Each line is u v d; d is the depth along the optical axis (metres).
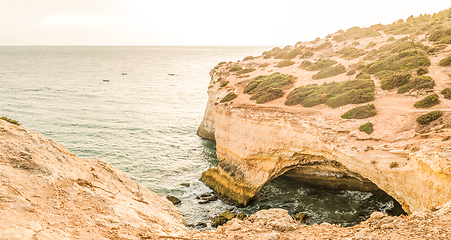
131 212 10.45
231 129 34.41
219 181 32.47
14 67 151.50
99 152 39.91
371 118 26.30
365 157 22.36
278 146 29.36
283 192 30.89
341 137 25.34
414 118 24.09
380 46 54.72
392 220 11.50
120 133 48.72
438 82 29.20
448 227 10.02
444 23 59.16
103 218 9.55
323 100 33.09
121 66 172.25
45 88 87.88
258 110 33.56
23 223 7.99
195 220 25.77
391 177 20.69
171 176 34.66
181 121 58.53
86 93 82.62
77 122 53.22
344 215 25.53
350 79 39.09
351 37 75.81
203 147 44.97
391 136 23.08
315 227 11.80
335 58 57.47
